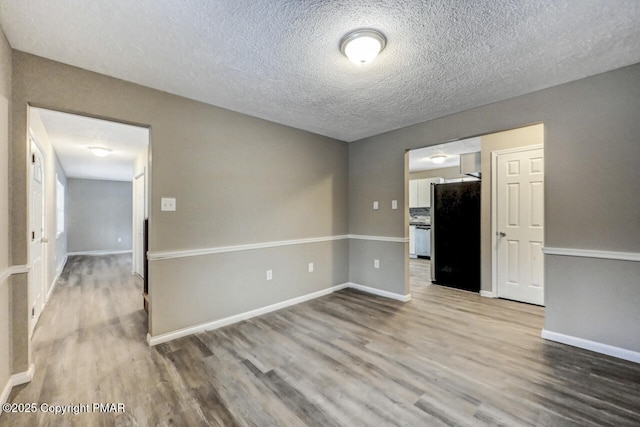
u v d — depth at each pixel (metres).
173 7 1.53
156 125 2.53
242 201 3.12
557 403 1.71
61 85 2.08
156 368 2.12
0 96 1.69
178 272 2.66
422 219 7.38
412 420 1.58
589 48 1.95
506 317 3.12
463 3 1.51
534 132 3.56
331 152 4.12
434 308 3.43
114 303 3.66
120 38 1.80
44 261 3.57
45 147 3.55
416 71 2.23
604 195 2.30
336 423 1.57
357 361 2.21
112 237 8.45
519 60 2.09
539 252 3.52
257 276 3.25
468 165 4.39
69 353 2.34
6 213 1.81
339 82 2.41
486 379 1.96
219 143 2.94
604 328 2.30
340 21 1.66
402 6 1.54
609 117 2.27
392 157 3.81
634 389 1.84
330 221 4.11
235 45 1.88
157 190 2.54
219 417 1.61
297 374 2.04
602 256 2.30
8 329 1.83
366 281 4.16
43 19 1.61
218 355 2.31
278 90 2.56
